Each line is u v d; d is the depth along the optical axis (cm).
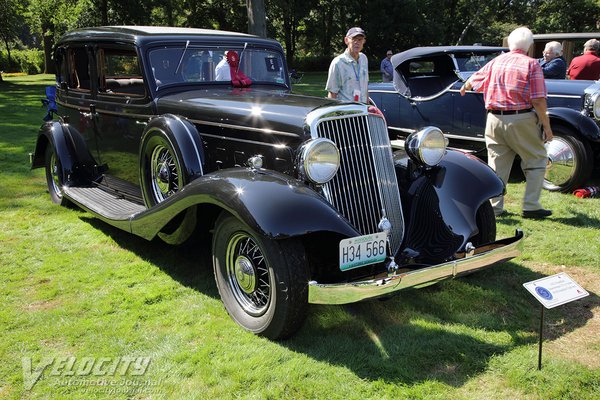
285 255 282
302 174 306
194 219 341
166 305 349
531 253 437
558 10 3866
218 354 290
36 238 478
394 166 365
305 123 320
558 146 614
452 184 369
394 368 275
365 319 329
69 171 537
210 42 468
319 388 260
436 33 3778
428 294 365
